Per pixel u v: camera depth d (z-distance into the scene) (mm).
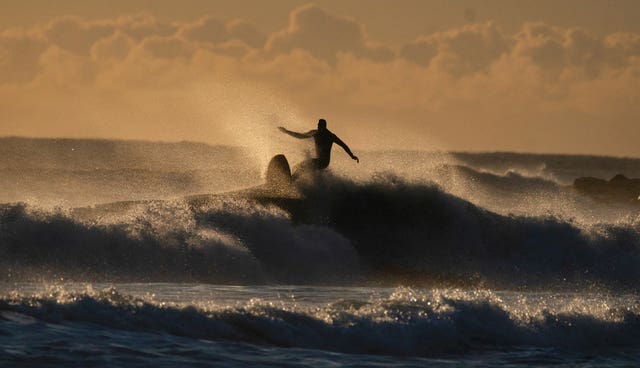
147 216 74625
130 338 37188
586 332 45906
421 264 81562
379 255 80562
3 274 64500
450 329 43219
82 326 37906
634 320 48250
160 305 40844
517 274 82250
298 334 40375
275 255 75625
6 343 34500
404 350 40812
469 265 82312
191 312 40500
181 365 34531
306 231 79000
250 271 72000
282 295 58656
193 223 74500
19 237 68250
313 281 74438
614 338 46094
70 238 69562
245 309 41938
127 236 71062
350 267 78688
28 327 36719
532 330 45031
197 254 71312
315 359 37500
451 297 47062
